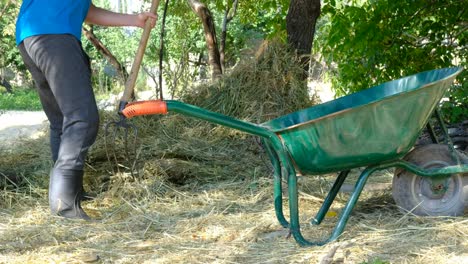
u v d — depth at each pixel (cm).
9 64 2341
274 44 736
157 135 668
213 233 461
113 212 518
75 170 499
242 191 566
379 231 445
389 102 419
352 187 559
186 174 602
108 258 417
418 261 389
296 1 751
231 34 1510
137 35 1852
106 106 730
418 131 438
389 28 873
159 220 495
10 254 427
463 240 421
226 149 659
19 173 598
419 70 884
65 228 478
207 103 723
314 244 425
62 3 499
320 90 898
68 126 499
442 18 881
